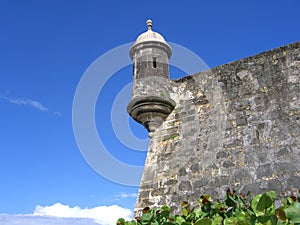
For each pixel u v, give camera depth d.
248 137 8.47
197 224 2.70
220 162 8.53
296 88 8.32
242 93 9.16
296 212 2.53
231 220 2.87
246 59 9.49
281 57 8.91
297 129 7.85
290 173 7.42
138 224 3.87
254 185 7.73
